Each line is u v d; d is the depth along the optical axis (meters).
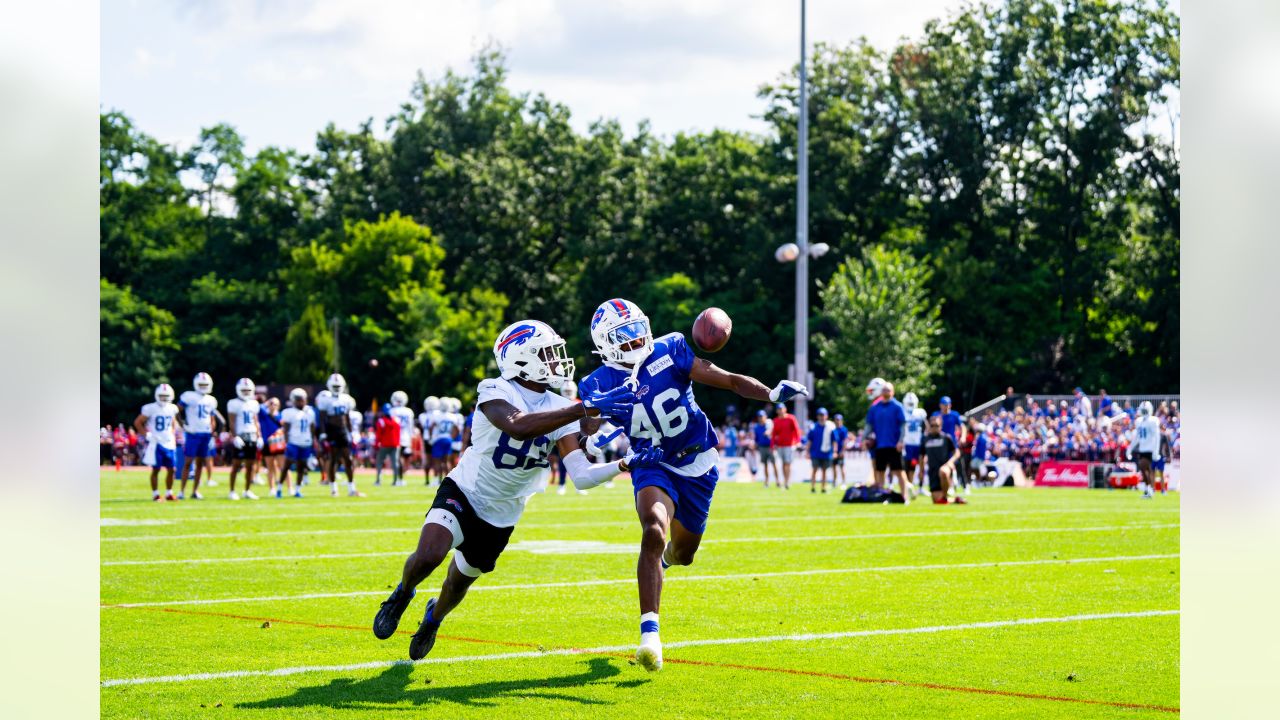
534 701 8.88
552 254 110.88
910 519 27.00
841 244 92.44
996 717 8.41
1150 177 91.75
